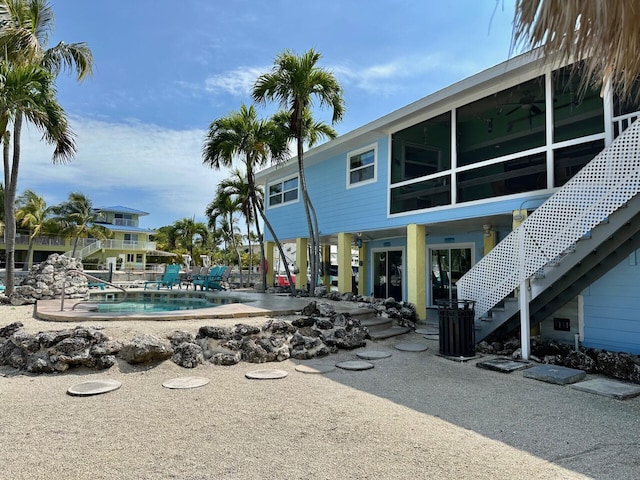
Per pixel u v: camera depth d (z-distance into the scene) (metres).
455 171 9.10
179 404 4.15
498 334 7.40
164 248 47.19
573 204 5.84
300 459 2.91
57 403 4.14
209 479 2.62
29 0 10.63
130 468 2.76
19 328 6.12
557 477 2.69
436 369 5.80
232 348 6.12
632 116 6.27
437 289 12.44
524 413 3.99
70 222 36.09
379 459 2.92
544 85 7.56
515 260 6.59
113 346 5.57
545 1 2.17
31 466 2.78
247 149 12.27
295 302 9.98
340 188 13.19
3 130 9.65
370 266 15.24
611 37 2.16
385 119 10.50
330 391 4.68
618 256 6.18
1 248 34.44
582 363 5.68
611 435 3.44
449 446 3.17
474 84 8.13
